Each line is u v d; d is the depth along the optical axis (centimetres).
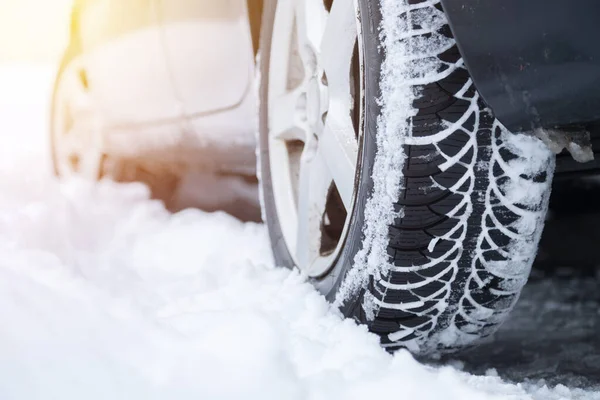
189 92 225
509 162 145
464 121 145
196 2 218
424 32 145
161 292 185
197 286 187
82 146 271
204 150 238
